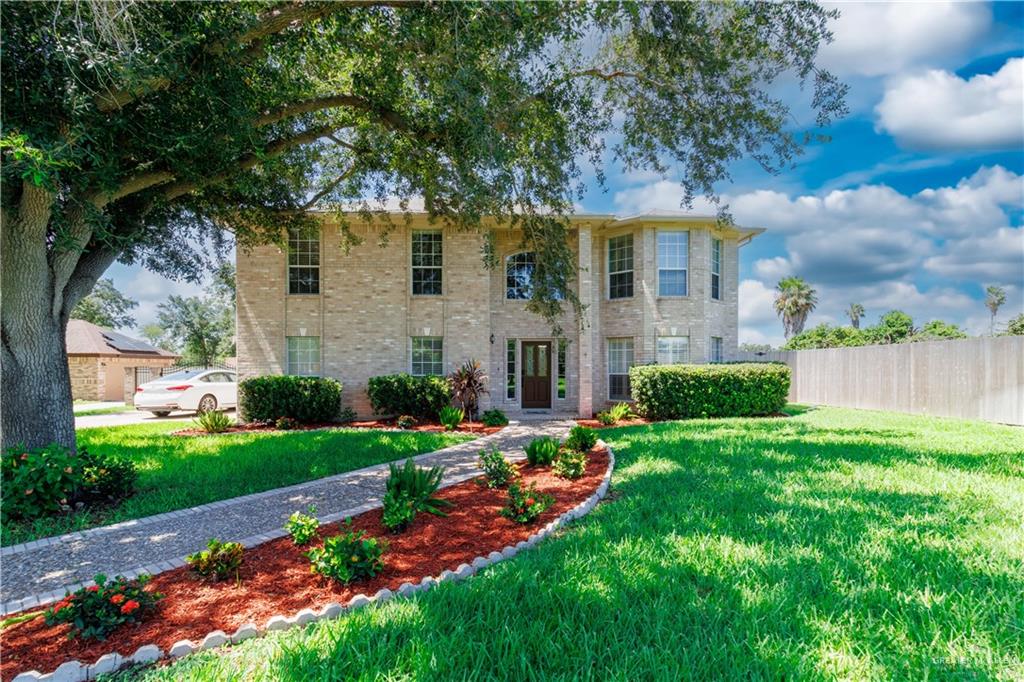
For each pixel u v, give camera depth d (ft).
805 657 8.05
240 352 47.26
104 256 25.30
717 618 9.25
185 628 9.46
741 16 21.89
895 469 20.94
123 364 91.66
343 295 48.42
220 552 11.73
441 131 25.61
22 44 14.94
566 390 53.06
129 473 19.92
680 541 13.07
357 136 32.04
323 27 21.58
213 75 18.71
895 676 7.66
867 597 9.99
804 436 30.76
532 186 26.94
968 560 11.71
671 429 35.60
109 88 16.60
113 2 14.80
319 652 8.38
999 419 36.68
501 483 19.49
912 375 44.09
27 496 16.96
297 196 35.70
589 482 20.20
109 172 18.04
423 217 48.44
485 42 18.89
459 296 49.67
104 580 9.57
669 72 23.86
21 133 14.70
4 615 10.58
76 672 8.04
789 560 11.74
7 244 20.52
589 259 49.57
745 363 47.91
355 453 28.32
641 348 51.16
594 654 8.26
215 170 22.67
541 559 12.07
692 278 51.29
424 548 13.39
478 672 7.74
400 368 48.73
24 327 21.12
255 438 34.22
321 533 14.70
